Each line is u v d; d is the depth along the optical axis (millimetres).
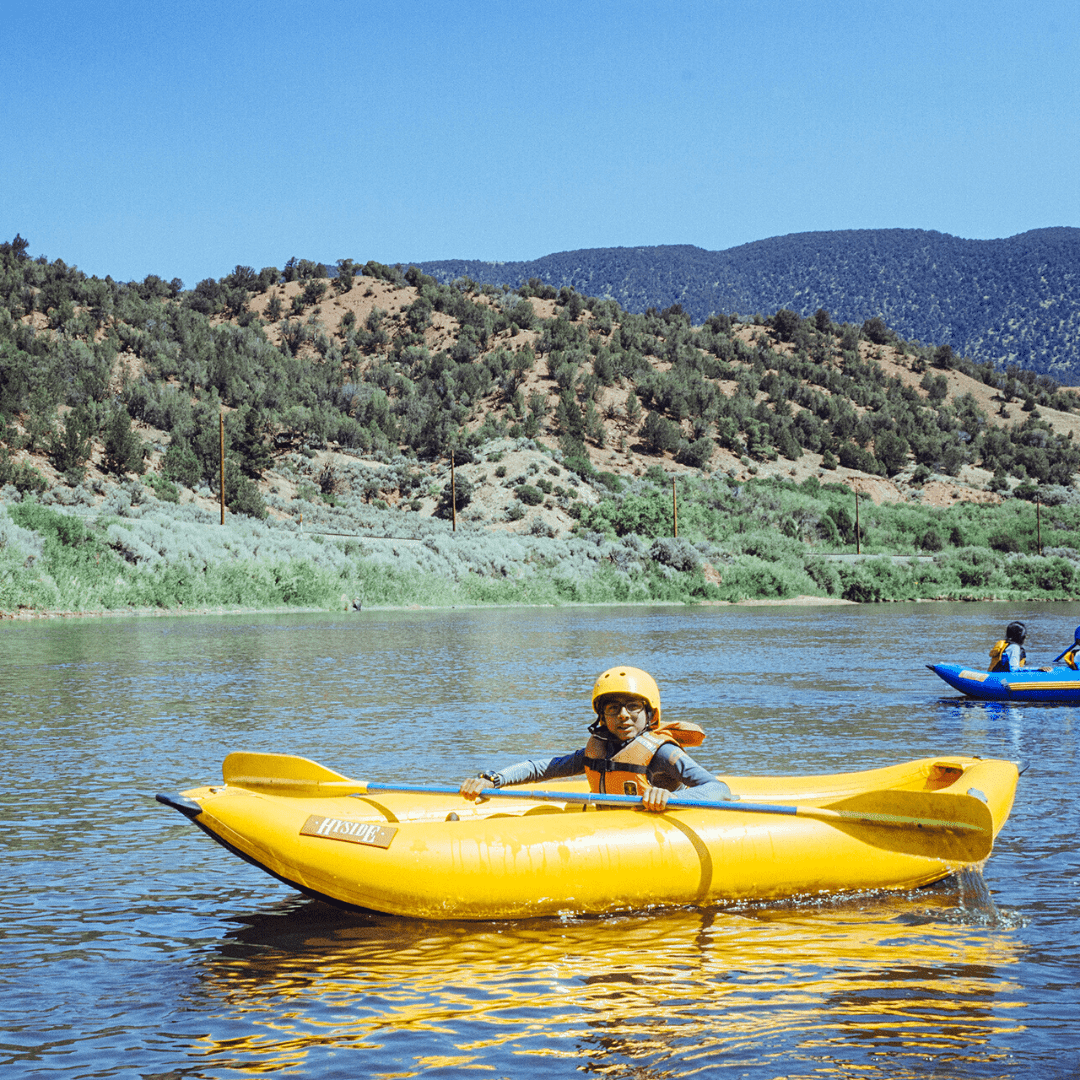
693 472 91875
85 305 94312
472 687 17469
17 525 40281
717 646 26438
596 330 125375
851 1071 4012
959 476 106688
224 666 20672
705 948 5324
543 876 5703
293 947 5398
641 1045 4234
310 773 6738
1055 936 5488
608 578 56875
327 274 135125
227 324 109375
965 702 15742
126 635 28766
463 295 129625
